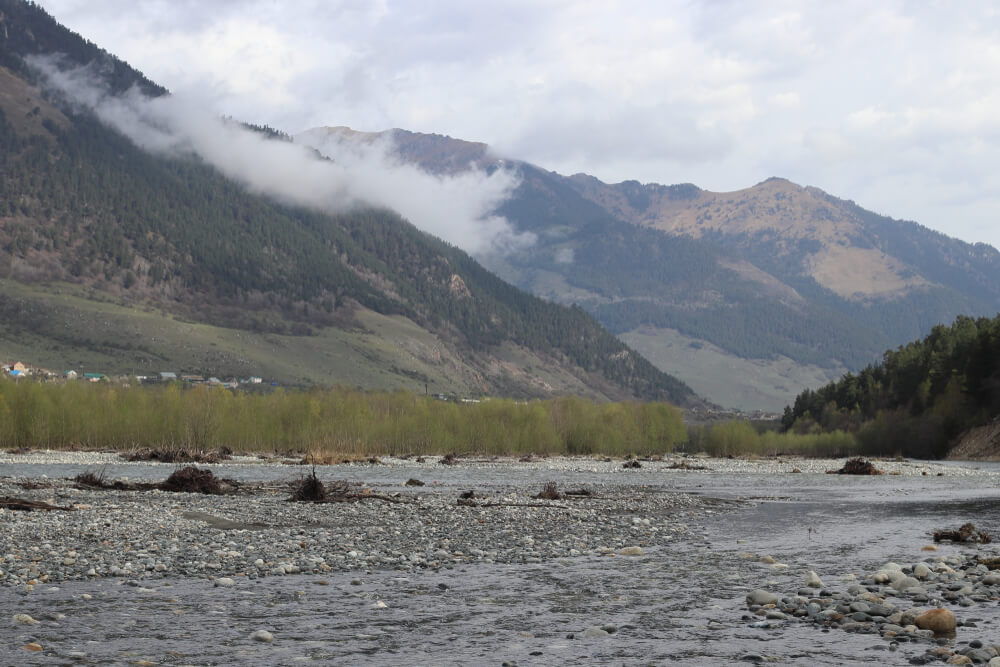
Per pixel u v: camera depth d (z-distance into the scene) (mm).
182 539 24719
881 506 43719
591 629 13938
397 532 27969
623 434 155625
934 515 38219
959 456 142375
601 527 31234
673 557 23500
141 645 12953
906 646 12719
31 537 23953
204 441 119062
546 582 19062
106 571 19375
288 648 12867
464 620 14977
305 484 39562
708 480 74062
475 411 142000
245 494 43500
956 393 155875
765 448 170500
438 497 43750
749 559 23047
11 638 13258
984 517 37156
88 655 12328
